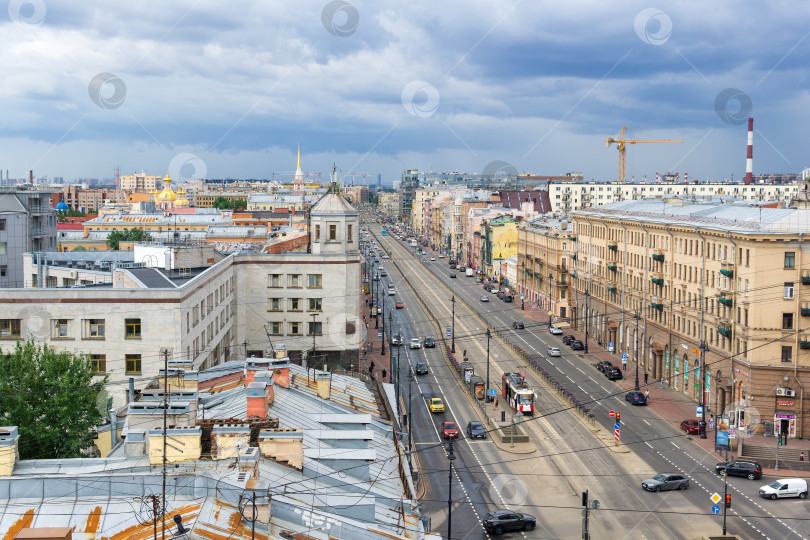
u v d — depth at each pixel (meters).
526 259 171.50
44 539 19.98
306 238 117.19
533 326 140.62
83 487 24.09
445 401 90.19
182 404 29.06
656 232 103.06
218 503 23.84
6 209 107.69
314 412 37.59
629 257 113.56
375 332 134.12
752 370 75.69
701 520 54.97
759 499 59.75
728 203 105.56
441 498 59.00
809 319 74.31
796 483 60.16
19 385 40.91
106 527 22.62
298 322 93.19
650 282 104.88
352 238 94.56
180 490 24.14
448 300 170.50
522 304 158.62
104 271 82.06
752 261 76.25
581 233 137.62
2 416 39.84
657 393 93.94
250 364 39.91
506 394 90.88
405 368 107.44
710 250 87.06
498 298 174.38
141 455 27.30
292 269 92.88
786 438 74.25
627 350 112.56
